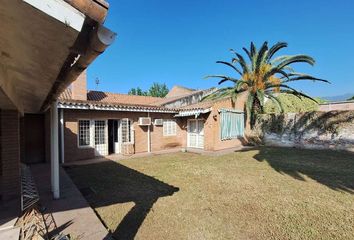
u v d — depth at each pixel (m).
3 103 4.20
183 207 5.18
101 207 5.20
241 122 17.92
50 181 7.17
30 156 10.92
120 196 5.97
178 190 6.47
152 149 15.20
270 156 12.22
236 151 14.51
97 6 1.22
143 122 14.27
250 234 3.96
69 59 1.97
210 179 7.64
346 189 6.41
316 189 6.42
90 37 1.43
